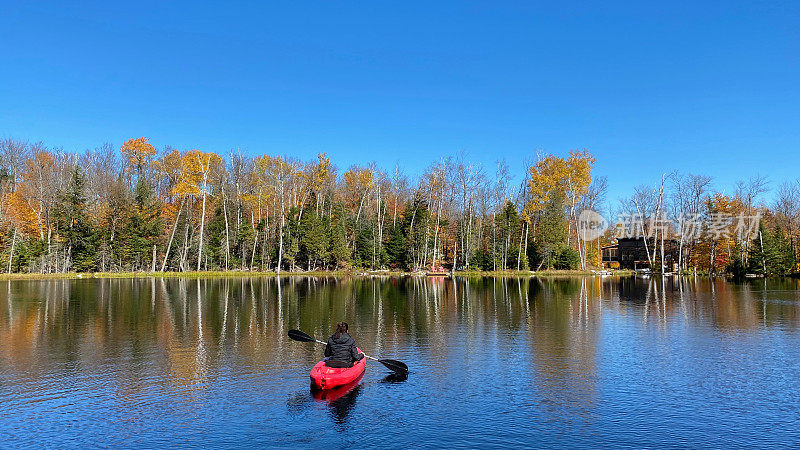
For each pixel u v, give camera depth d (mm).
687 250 67500
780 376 12695
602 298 32438
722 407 10391
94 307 26703
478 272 65000
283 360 14352
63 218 59000
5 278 52906
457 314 24188
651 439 8766
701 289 40188
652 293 36281
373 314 24156
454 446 8477
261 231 67562
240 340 17312
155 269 64125
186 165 61969
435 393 11328
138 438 8844
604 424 9461
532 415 9930
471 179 70688
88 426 9391
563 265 69562
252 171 73188
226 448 8422
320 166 74375
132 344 16625
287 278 57188
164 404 10578
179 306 27234
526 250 70812
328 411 10156
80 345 16469
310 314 24062
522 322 21641
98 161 78375
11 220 57969
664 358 14695
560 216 70375
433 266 67062
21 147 69125
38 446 8523
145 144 79250
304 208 73188
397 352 15578
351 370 12164
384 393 11305
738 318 22672
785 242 60625
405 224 72000
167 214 68375
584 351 15688
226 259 64062
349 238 72938
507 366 13766
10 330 19391
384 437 8859
